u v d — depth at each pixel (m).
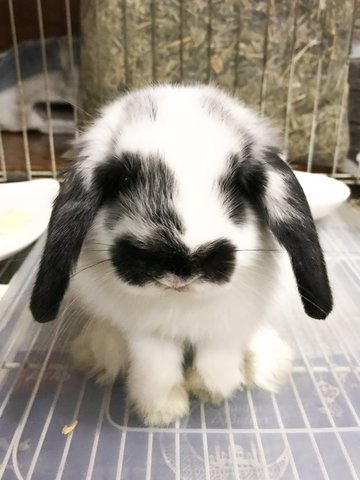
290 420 0.21
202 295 0.17
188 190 0.17
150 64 0.42
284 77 0.42
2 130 0.55
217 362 0.21
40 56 0.54
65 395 0.22
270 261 0.20
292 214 0.19
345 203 0.42
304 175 0.38
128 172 0.18
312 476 0.18
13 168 0.46
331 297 0.20
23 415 0.21
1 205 0.36
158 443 0.20
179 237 0.16
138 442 0.20
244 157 0.18
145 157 0.17
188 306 0.19
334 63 0.42
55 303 0.19
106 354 0.23
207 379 0.21
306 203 0.19
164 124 0.18
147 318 0.20
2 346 0.25
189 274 0.16
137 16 0.40
